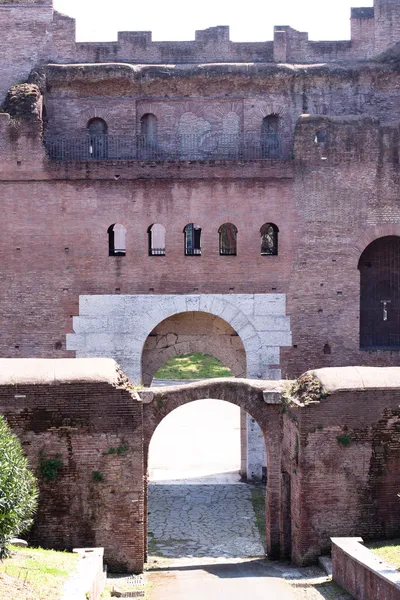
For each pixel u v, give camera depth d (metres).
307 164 30.97
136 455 22.23
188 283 31.06
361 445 22.38
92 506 22.16
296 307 31.14
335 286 31.16
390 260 33.41
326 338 31.22
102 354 31.05
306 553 22.23
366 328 33.44
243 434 33.75
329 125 31.02
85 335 31.03
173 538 26.58
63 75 32.97
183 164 30.89
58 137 33.38
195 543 26.03
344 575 19.69
